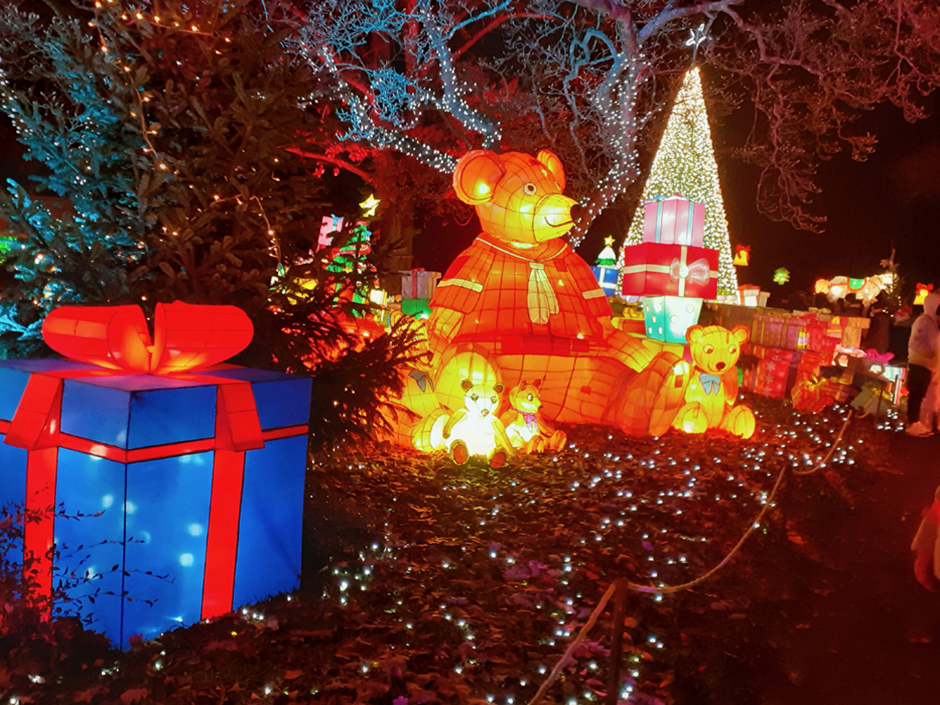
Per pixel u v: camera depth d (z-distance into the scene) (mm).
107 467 3688
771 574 5516
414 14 21031
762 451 9391
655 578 5250
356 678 3615
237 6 5953
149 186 5469
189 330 4133
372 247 6414
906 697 3934
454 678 3711
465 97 21984
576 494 7117
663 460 8586
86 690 3324
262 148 5711
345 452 7672
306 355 6246
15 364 4203
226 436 3994
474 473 7645
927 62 21219
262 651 3787
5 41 7453
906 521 7168
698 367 10234
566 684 3670
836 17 22156
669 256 10945
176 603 3920
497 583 4961
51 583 3838
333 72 20391
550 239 9461
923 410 11562
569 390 9852
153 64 5816
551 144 23703
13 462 3934
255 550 4281
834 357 14562
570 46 22375
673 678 3891
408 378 8570
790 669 4191
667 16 20938
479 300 9320
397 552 5324
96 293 5445
